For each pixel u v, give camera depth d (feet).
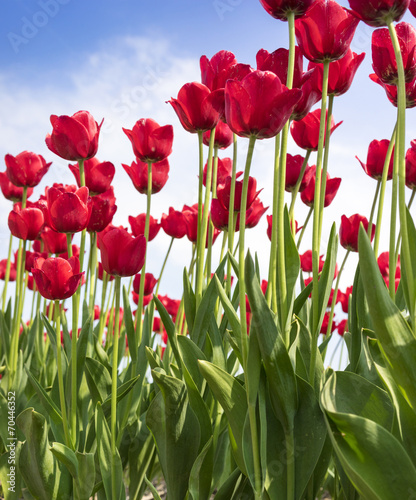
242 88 2.09
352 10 2.08
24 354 3.83
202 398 2.61
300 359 2.39
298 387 2.21
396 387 2.03
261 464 2.15
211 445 2.52
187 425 2.53
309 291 2.50
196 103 2.63
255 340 2.13
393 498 1.88
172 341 2.71
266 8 2.28
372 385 2.10
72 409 2.70
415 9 2.26
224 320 2.78
